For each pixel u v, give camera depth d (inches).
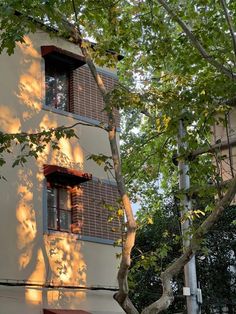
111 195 636.7
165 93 475.8
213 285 790.5
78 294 573.3
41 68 614.5
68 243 580.4
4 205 538.0
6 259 523.8
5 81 576.7
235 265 803.4
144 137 652.7
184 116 456.8
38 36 620.7
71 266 575.5
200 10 512.7
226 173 500.7
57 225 582.9
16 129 570.9
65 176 589.9
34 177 570.6
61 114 618.8
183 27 484.4
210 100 466.9
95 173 629.9
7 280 518.3
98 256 604.7
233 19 506.9
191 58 504.1
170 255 776.3
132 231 427.2
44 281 546.9
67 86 647.1
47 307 542.6
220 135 506.3
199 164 473.4
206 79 478.9
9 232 534.0
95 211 617.0
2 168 546.3
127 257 418.9
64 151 606.2
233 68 505.7
